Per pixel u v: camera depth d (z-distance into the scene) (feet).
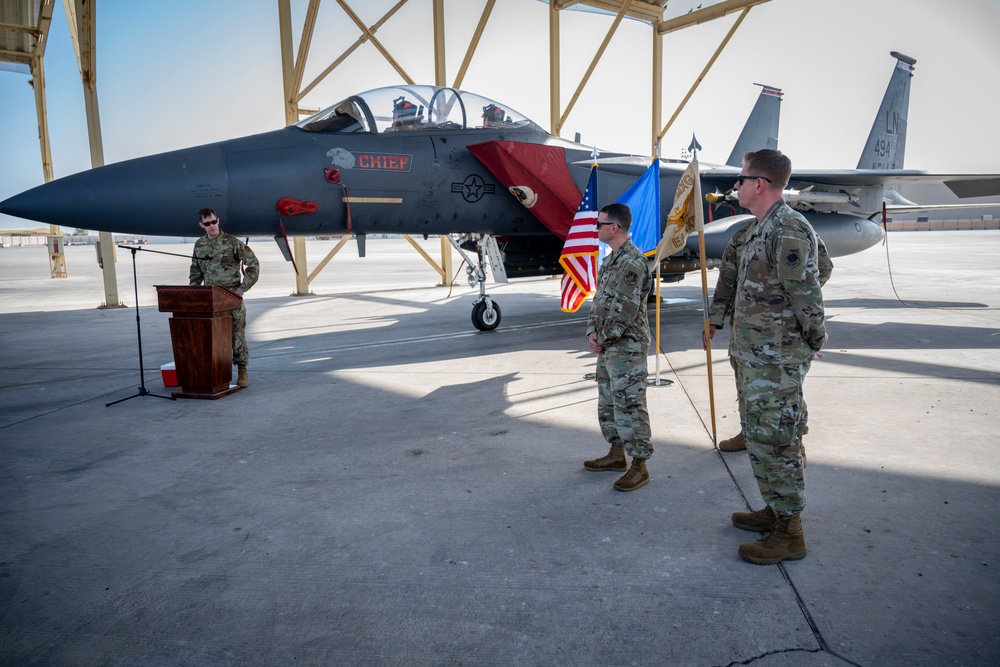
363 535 10.60
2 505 12.08
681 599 8.48
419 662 7.32
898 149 55.01
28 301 53.57
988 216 345.31
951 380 20.27
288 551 10.09
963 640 7.45
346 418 17.72
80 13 38.78
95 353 28.94
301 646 7.68
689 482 12.59
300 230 26.45
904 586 8.63
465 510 11.50
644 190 20.38
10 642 7.86
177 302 19.88
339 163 25.85
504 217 30.81
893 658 7.16
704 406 18.06
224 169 23.81
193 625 8.16
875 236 41.93
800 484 9.23
